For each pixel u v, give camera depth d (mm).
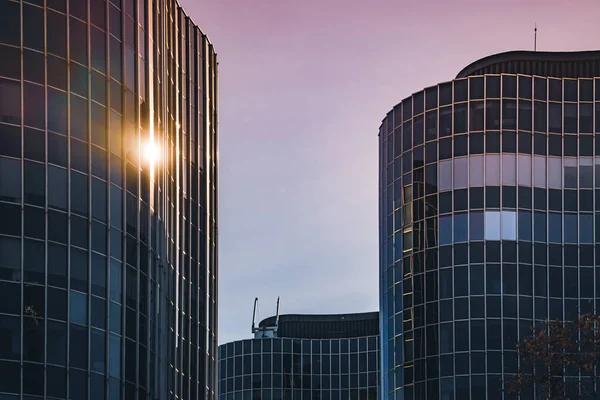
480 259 134250
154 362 87750
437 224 136875
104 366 80000
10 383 75125
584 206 135375
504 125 136500
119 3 85812
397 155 142625
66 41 81312
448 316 134375
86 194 80688
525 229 134750
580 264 134125
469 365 132250
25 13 79875
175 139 98000
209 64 111750
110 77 84000
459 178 136625
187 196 101375
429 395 133875
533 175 135750
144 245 86750
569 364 97500
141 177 87125
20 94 78750
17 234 77000
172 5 99000
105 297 80938
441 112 139000
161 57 93875
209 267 108875
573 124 137125
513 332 132250
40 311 76938
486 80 137875
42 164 78688
